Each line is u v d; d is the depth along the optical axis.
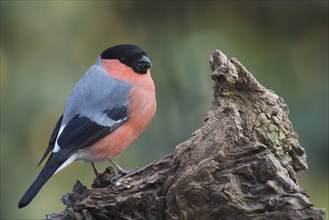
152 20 13.04
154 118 11.77
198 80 11.96
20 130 11.43
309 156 10.80
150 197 7.44
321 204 11.19
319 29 12.58
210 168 6.96
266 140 7.50
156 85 12.07
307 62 12.29
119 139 8.90
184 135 11.66
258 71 11.73
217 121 7.35
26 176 11.41
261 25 12.73
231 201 6.78
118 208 7.48
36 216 11.47
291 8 12.49
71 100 8.98
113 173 7.99
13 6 11.88
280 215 6.53
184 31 12.86
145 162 11.52
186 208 7.01
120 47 9.23
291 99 11.29
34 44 12.15
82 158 8.82
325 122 10.80
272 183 6.71
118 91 8.95
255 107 7.67
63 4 12.26
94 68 9.30
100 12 12.80
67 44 12.27
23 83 11.65
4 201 11.32
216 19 12.95
